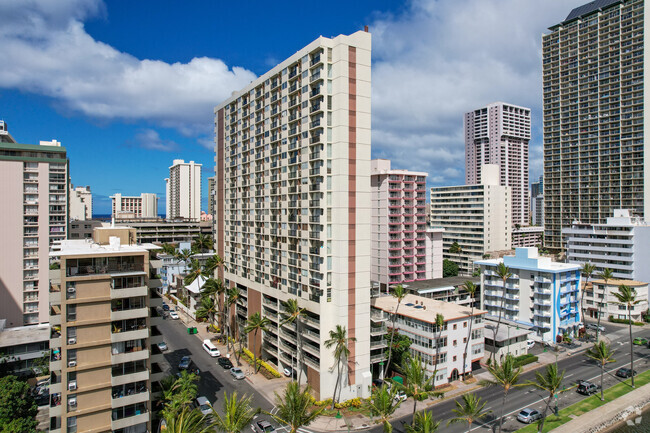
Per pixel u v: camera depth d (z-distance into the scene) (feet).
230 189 347.56
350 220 230.07
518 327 330.75
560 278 351.67
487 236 633.20
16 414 175.32
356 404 226.58
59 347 170.91
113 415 175.32
